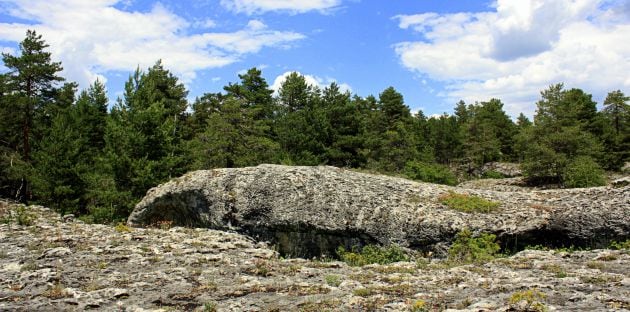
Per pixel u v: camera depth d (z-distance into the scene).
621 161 62.81
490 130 67.62
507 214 18.22
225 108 38.03
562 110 48.12
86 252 14.05
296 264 13.91
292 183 21.25
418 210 18.95
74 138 39.50
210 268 12.58
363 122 51.50
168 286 10.59
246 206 20.81
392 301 8.78
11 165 42.50
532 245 17.50
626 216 16.91
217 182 22.16
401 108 68.69
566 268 11.53
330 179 21.81
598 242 16.95
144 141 32.59
